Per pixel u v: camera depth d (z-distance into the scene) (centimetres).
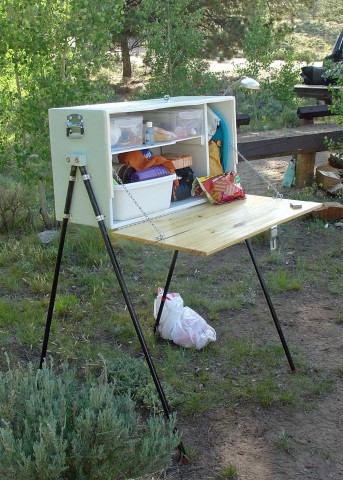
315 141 782
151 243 297
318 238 632
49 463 229
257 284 519
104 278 525
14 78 659
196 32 1188
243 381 373
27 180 623
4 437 232
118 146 321
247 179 876
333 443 318
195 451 309
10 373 279
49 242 598
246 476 294
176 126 354
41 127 609
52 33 605
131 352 409
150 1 1162
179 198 369
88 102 613
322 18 4478
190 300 479
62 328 440
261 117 1277
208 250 280
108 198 304
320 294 502
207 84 1222
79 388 357
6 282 514
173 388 363
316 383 373
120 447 246
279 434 325
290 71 1299
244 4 1742
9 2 592
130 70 1920
